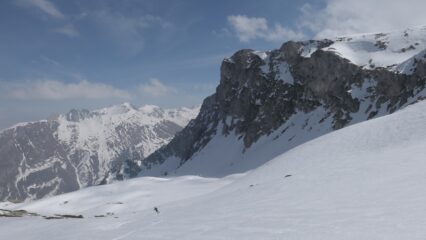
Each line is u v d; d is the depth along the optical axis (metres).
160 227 22.69
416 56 142.75
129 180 133.75
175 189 111.06
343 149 47.31
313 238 13.91
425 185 19.83
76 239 24.66
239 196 32.00
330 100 174.00
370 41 176.25
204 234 18.05
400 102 136.75
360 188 22.86
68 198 123.25
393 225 13.73
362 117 150.75
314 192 25.16
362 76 160.62
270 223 17.73
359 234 13.37
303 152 53.53
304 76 195.88
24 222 37.12
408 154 31.81
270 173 50.06
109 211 89.69
